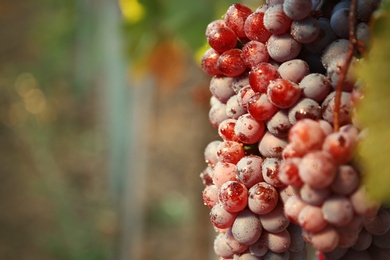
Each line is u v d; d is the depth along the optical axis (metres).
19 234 3.08
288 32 0.52
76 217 3.11
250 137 0.52
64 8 3.50
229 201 0.52
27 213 3.18
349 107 0.48
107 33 2.21
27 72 3.93
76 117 3.77
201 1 1.18
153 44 1.39
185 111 3.79
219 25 0.55
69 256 2.93
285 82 0.50
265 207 0.51
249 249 0.54
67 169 3.47
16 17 4.38
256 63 0.53
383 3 0.46
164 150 3.62
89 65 3.14
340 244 0.48
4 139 3.58
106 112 2.75
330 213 0.47
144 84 2.20
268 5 0.54
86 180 3.41
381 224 0.50
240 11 0.54
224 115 0.56
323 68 0.52
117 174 2.31
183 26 1.19
